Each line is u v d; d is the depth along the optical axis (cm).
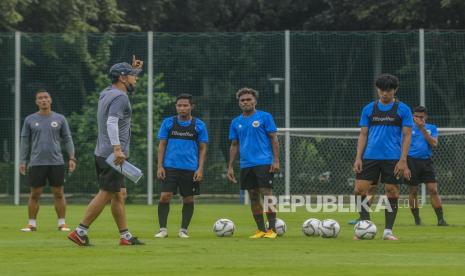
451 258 2358
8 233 3353
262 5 8438
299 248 2647
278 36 5956
